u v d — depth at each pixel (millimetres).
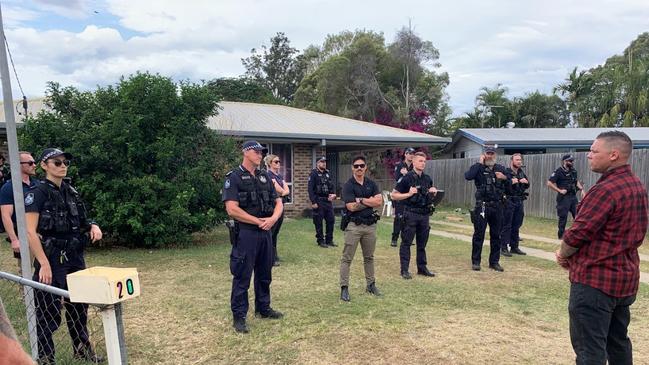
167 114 9898
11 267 7945
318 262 8273
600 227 3127
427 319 5332
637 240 3180
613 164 3230
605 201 3121
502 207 7832
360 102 36625
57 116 9656
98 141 9172
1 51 3424
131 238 9711
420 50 37031
